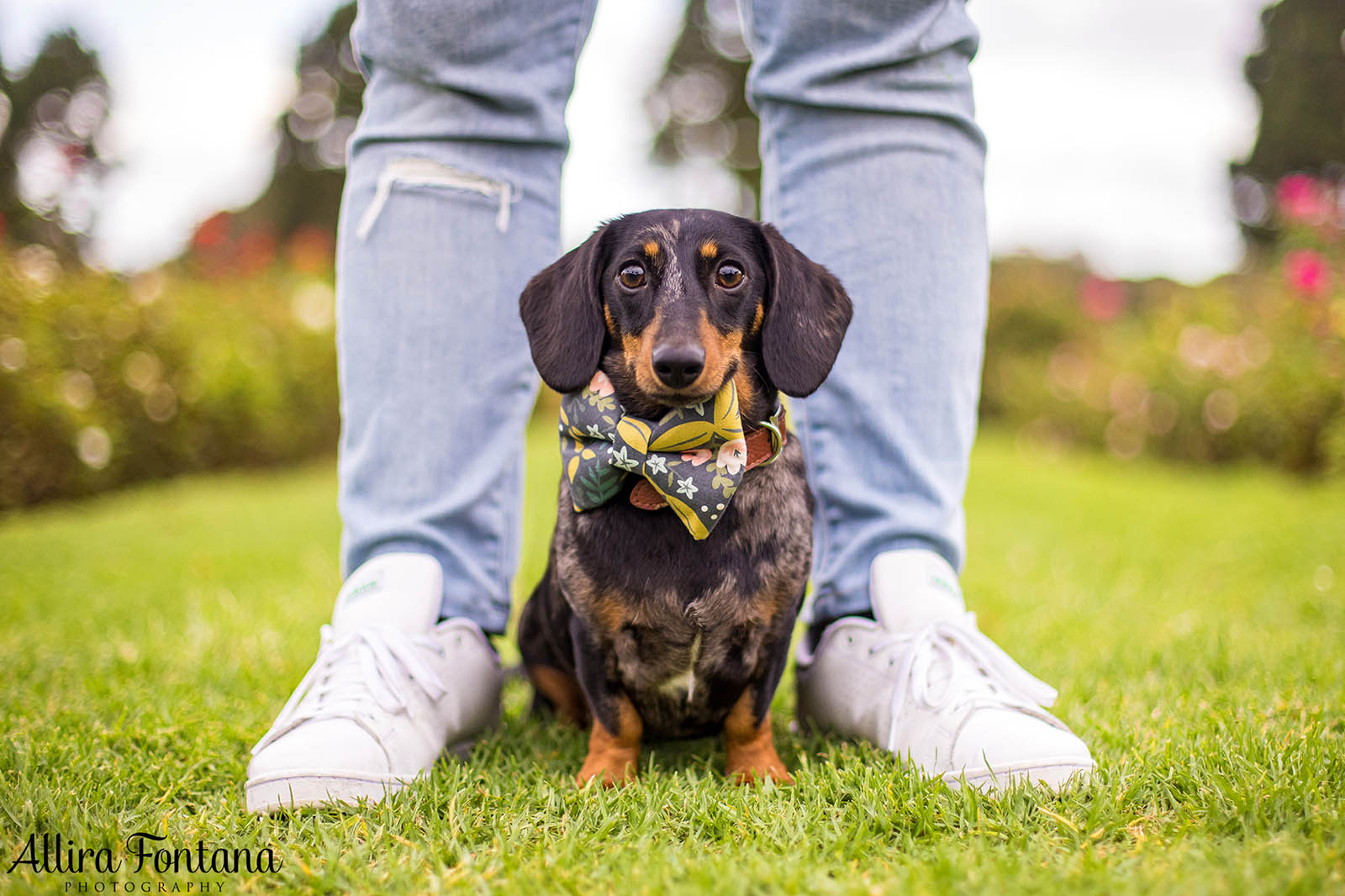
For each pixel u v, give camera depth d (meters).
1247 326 2.92
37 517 2.04
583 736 0.84
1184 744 0.72
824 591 0.83
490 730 0.82
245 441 2.79
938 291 0.81
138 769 0.72
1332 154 5.48
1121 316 4.24
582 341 0.76
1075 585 1.28
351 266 0.81
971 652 0.74
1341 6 5.47
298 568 1.41
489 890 0.57
